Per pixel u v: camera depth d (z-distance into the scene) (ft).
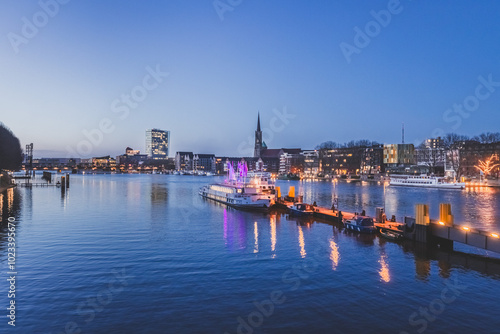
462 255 141.38
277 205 303.07
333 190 546.67
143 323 82.43
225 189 349.61
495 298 98.58
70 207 287.07
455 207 313.12
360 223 188.44
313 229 199.21
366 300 96.63
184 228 199.62
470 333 79.51
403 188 592.60
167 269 121.60
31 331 78.23
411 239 162.50
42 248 147.43
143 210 277.64
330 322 83.87
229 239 171.12
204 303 93.61
